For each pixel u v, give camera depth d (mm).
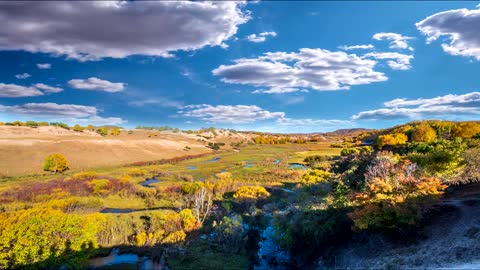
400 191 24625
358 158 55688
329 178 50812
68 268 26578
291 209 35219
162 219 36250
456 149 36656
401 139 87562
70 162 96562
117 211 45250
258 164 100250
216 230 34469
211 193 54094
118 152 119188
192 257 29266
